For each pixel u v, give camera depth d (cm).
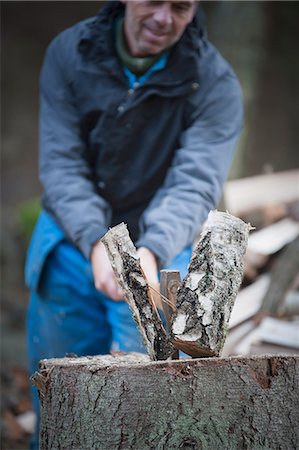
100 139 398
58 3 1583
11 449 539
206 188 383
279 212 632
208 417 249
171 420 249
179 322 262
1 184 1444
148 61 389
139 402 250
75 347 418
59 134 404
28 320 431
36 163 1493
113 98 393
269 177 712
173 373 250
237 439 250
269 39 1498
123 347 388
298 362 254
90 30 397
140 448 250
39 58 1573
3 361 731
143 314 279
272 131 1527
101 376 253
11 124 1516
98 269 369
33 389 418
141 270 279
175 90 389
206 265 264
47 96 411
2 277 977
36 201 1055
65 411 256
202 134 394
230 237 267
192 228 372
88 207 388
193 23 396
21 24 1570
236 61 978
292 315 511
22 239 998
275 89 1534
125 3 391
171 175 389
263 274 574
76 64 399
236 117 405
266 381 253
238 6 984
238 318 499
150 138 396
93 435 253
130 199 408
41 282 415
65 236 402
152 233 362
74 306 411
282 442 252
